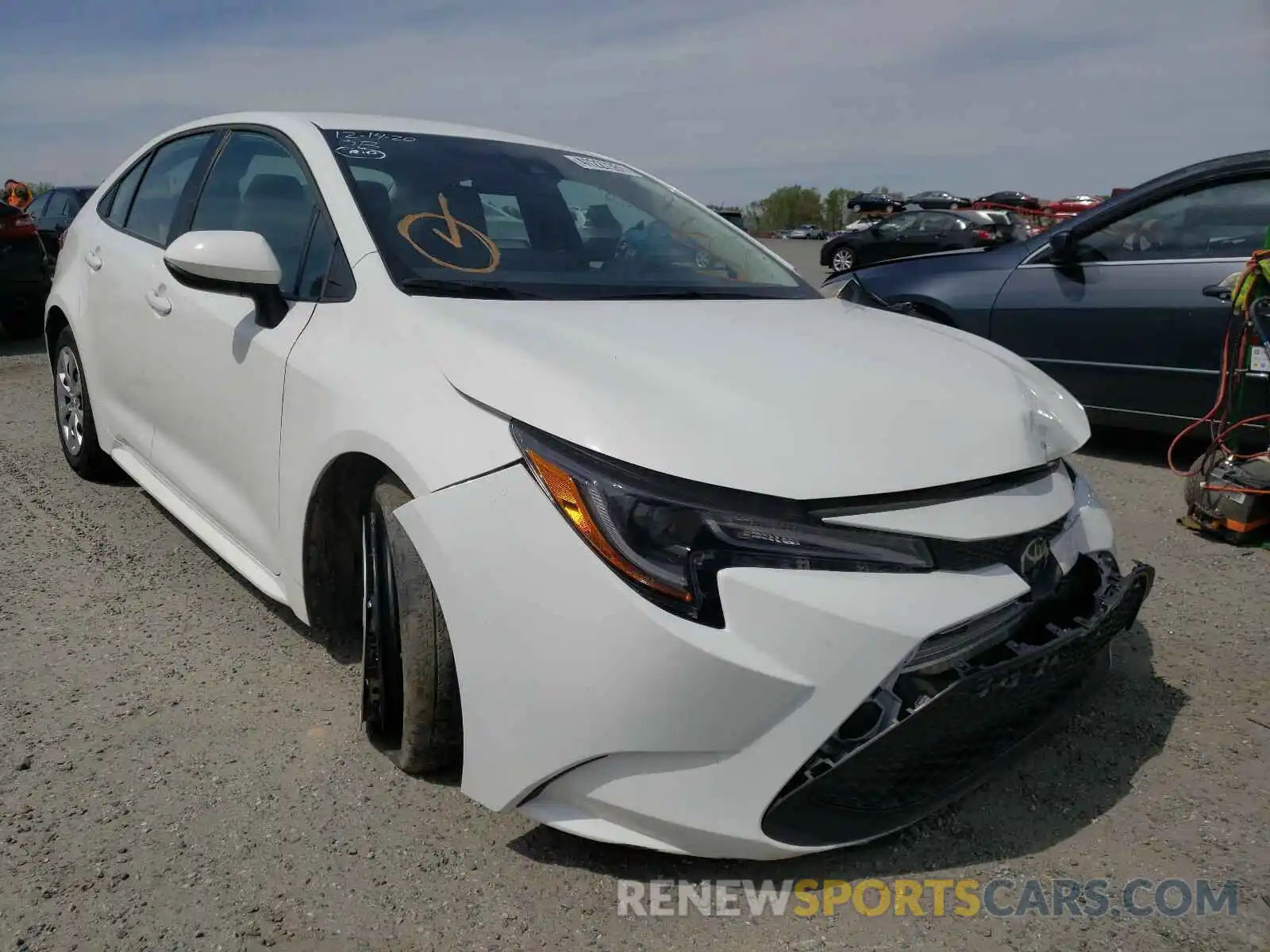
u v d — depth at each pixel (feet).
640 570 5.85
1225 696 9.36
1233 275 13.65
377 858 6.82
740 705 5.83
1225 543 13.51
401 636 6.98
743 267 10.41
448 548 6.43
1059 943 6.27
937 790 6.84
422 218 8.89
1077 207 72.38
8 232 26.89
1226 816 7.55
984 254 19.04
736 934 6.27
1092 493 8.38
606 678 5.88
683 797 5.98
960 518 6.45
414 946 6.07
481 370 6.82
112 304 12.15
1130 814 7.58
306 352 8.18
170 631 10.09
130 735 8.20
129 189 13.16
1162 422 16.76
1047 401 8.38
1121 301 16.76
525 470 6.29
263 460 8.72
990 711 6.51
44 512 13.41
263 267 8.38
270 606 10.74
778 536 5.97
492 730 6.31
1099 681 8.27
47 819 7.10
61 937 6.01
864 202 114.32
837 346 7.89
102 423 13.15
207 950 5.97
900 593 6.09
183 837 6.96
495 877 6.67
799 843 6.24
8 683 8.96
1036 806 7.66
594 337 7.26
